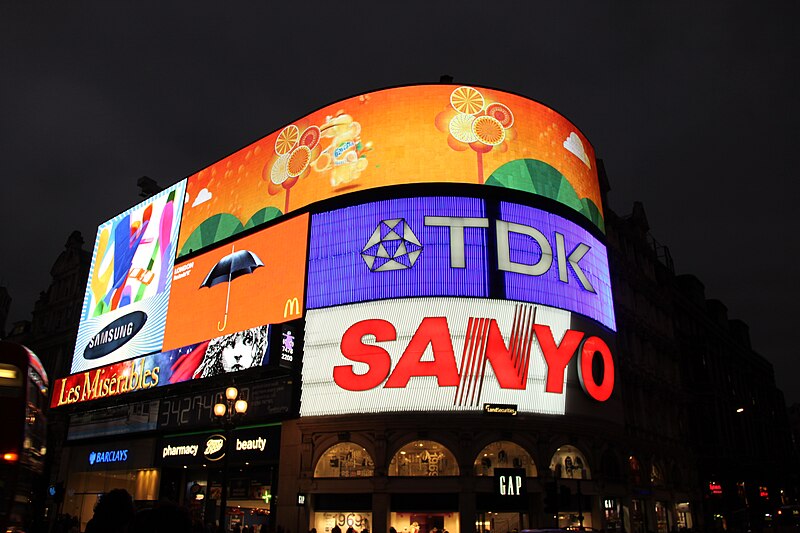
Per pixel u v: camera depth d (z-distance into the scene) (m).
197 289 52.59
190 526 6.09
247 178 53.31
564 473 40.50
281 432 42.78
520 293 41.38
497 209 43.19
